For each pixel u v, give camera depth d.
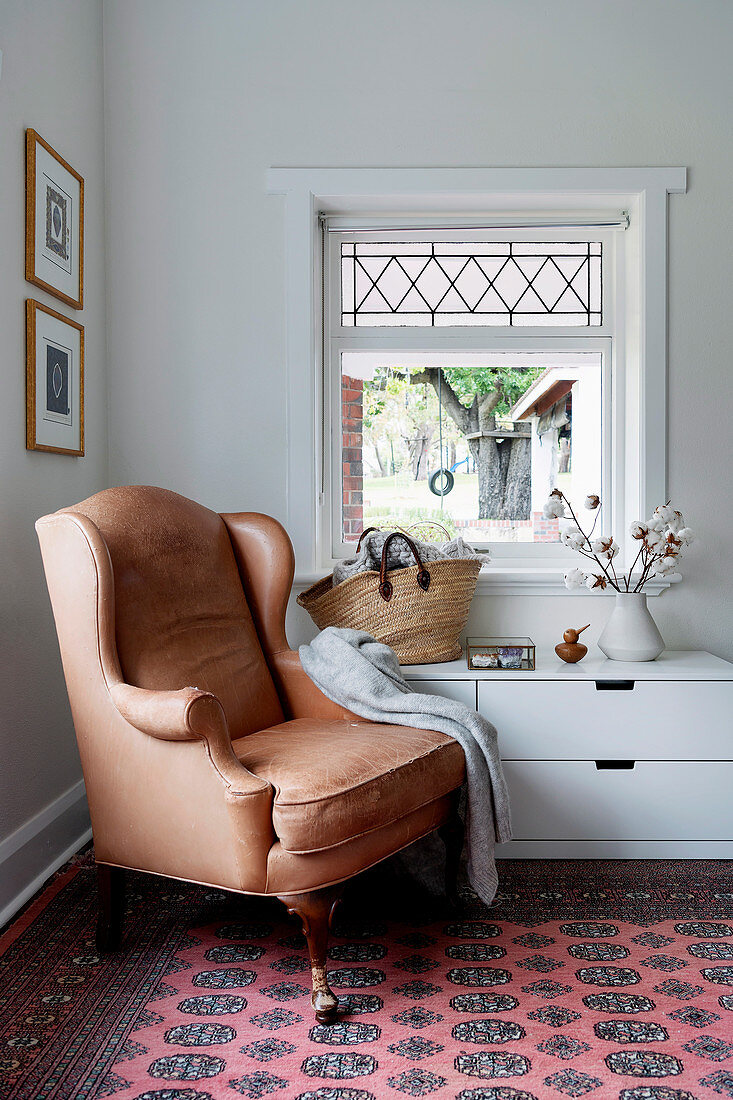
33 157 2.31
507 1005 1.75
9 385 2.22
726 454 2.92
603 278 3.12
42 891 2.30
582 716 2.49
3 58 2.17
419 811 1.92
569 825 2.50
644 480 2.91
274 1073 1.53
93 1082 1.51
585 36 2.90
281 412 2.94
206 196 2.93
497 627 2.96
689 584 2.94
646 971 1.88
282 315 2.94
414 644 2.61
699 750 2.49
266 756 1.85
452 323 3.14
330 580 2.75
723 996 1.77
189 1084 1.50
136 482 2.96
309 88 2.91
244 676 2.22
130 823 1.84
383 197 2.94
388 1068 1.54
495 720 2.50
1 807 2.17
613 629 2.70
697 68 2.90
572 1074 1.53
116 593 1.95
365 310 3.15
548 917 2.14
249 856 1.67
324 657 2.26
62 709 2.58
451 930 2.08
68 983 1.83
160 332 2.94
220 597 2.26
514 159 2.90
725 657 2.94
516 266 3.13
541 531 3.17
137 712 1.76
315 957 1.69
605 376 3.12
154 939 2.03
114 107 2.93
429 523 3.13
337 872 1.69
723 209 2.90
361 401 3.17
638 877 2.38
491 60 2.90
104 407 2.93
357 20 2.91
